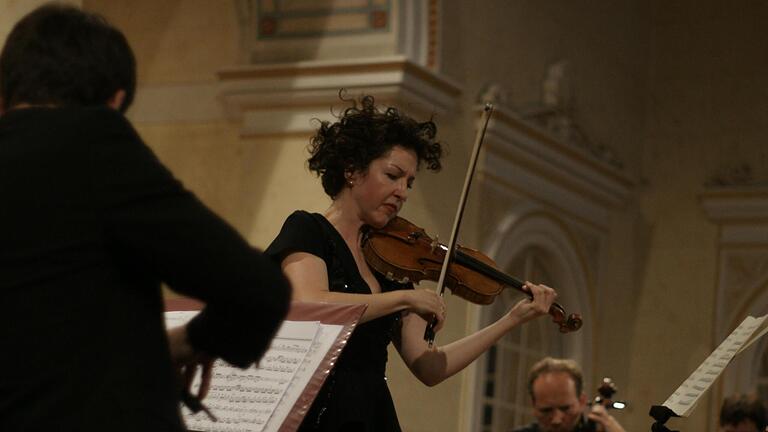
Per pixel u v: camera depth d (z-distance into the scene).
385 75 12.57
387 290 5.73
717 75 17.09
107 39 3.23
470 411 13.53
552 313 6.17
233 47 13.87
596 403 9.29
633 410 16.72
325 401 5.09
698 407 16.06
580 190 15.87
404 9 12.88
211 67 13.96
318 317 4.55
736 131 16.86
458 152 13.62
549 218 15.21
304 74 12.95
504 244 14.21
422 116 13.05
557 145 15.09
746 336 5.16
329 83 12.81
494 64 14.31
